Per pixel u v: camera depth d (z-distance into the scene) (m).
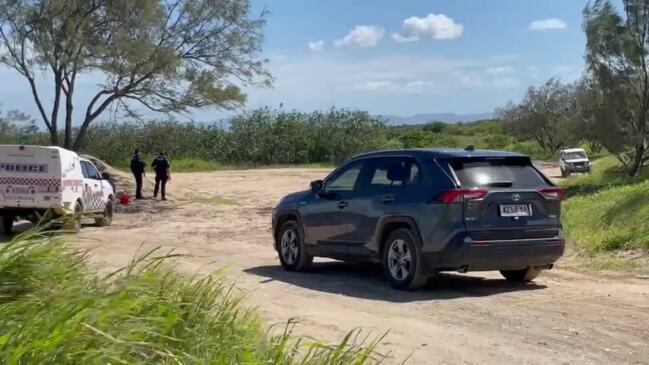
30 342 3.81
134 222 22.89
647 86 28.70
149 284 5.56
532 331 7.84
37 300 4.54
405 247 10.19
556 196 10.13
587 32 28.75
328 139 64.31
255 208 27.33
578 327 7.96
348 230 11.13
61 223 5.83
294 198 12.40
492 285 10.64
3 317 4.20
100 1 28.20
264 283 11.05
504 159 10.17
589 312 8.66
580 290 10.09
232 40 30.77
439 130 105.06
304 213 12.00
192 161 56.69
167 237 18.17
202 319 5.69
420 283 10.06
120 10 28.02
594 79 29.62
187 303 5.57
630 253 12.64
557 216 10.15
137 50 28.08
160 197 30.91
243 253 14.97
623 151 30.36
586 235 14.16
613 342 7.36
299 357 5.81
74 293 4.80
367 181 11.05
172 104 30.59
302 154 63.44
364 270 12.28
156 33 29.34
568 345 7.29
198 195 32.53
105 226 21.53
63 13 27.58
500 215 9.73
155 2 28.33
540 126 79.38
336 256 11.51
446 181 9.75
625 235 13.31
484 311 8.84
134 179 33.25
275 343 5.88
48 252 5.23
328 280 11.30
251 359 4.92
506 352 7.08
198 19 30.41
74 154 19.03
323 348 5.83
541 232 9.97
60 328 3.96
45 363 3.80
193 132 61.59
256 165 61.69
